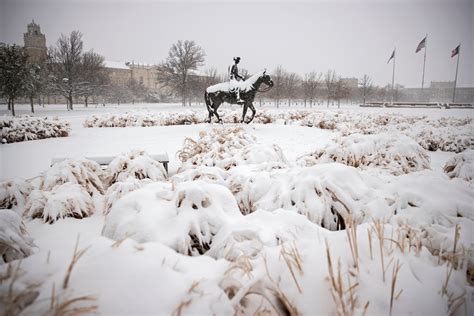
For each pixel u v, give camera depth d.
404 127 12.62
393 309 1.26
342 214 2.56
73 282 1.16
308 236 1.95
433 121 15.03
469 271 1.57
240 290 1.25
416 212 2.33
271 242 1.84
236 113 18.30
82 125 17.55
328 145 5.08
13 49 28.27
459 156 4.22
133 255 1.34
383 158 4.62
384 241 1.65
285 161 5.12
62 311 1.03
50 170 3.75
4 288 1.16
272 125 16.77
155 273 1.24
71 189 3.37
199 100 58.09
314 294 1.31
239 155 4.84
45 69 40.81
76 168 3.81
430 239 1.91
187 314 1.11
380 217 2.34
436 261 1.61
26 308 1.06
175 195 2.26
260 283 1.30
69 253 1.41
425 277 1.44
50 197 3.12
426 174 3.30
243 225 2.03
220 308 1.17
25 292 1.12
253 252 1.73
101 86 48.28
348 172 2.91
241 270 1.48
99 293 1.11
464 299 1.34
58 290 1.12
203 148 5.86
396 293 1.32
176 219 2.05
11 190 3.33
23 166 7.18
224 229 2.04
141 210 2.09
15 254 1.99
